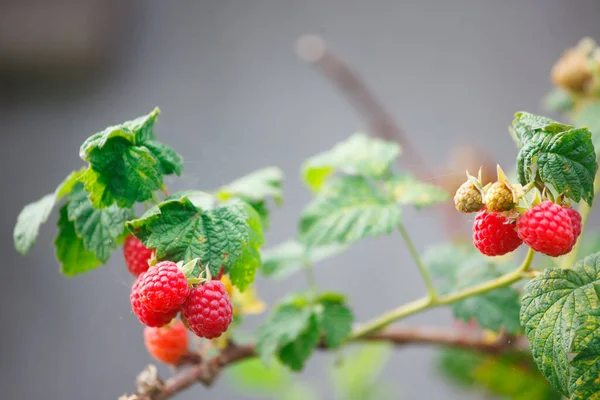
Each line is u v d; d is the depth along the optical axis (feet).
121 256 2.71
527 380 2.61
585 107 2.48
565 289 1.96
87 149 1.95
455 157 2.98
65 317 4.31
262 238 2.01
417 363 4.41
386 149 2.43
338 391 3.08
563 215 1.91
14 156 4.65
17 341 4.33
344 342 2.33
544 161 1.94
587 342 1.91
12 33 4.62
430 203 2.33
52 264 4.36
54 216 4.08
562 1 4.68
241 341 2.35
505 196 1.93
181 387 2.15
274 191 2.28
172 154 2.01
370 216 2.32
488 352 2.41
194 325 1.90
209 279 1.92
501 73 4.69
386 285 4.55
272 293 4.45
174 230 1.95
